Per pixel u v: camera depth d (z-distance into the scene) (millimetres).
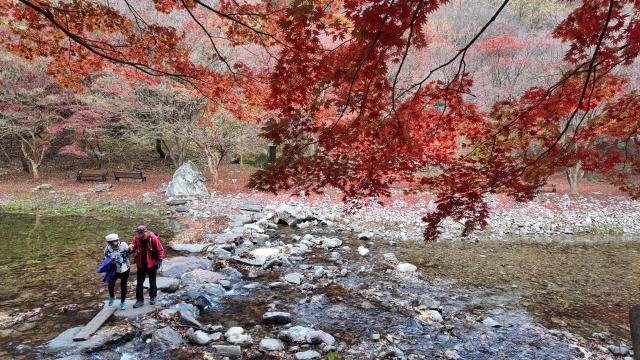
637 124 5527
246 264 10258
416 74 19906
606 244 13203
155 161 30922
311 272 9703
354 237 13586
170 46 6594
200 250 11281
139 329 6508
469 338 6688
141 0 16453
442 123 5340
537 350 6355
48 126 21562
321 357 5945
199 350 6008
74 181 23078
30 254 10734
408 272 9883
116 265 6992
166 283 8297
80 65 7121
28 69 19156
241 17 6266
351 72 3723
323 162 4301
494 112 5410
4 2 6090
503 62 19766
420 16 3152
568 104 5281
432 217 5484
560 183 25109
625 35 4289
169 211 16891
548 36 20000
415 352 6207
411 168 5188
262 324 6996
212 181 23484
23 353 5773
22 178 23953
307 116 4203
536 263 10977
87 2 6250
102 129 22953
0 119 20875
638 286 9258
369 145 4535
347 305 7840
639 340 3049
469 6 24672
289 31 4090
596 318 7586
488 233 14453
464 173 5418
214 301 7941
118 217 15750
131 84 10062
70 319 6871
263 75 6598
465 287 9047
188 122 20531
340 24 4141
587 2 4281
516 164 5312
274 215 15750
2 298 7762
